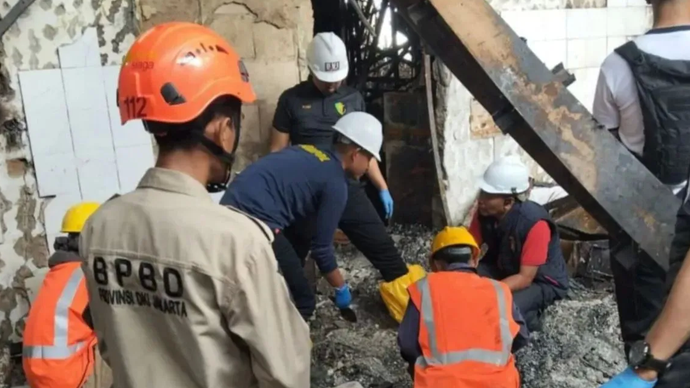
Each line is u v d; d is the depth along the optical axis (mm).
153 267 1141
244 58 3889
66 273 2145
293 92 3775
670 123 1625
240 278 1108
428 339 2088
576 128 1635
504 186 2941
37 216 3049
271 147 3879
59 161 3045
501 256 3078
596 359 3033
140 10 3566
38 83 2941
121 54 3113
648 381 1216
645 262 1725
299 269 2947
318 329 3451
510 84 1595
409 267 3643
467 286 2158
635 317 1825
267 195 2797
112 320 1208
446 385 1992
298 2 3945
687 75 1600
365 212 3414
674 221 1648
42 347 2064
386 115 4973
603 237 3713
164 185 1187
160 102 1184
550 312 3459
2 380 3027
